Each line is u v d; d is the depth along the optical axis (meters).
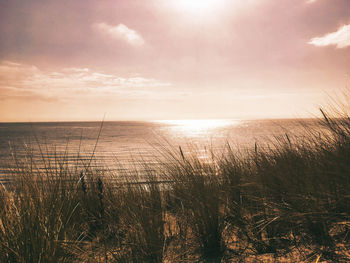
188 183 2.41
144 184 2.48
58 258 1.70
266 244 1.80
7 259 1.66
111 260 1.84
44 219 1.86
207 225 1.96
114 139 86.44
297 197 1.92
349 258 1.40
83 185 2.64
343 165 1.84
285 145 2.81
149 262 1.81
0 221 1.84
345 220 1.68
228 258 1.75
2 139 75.50
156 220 2.09
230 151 3.11
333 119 2.49
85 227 2.58
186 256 1.88
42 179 2.27
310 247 1.64
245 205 2.33
